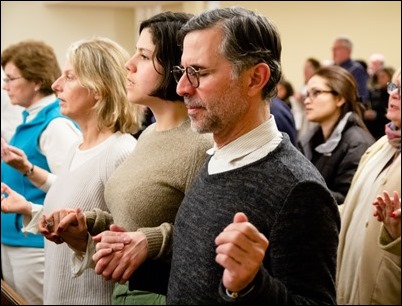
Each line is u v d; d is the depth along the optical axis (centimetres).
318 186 112
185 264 124
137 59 157
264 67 120
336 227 114
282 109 290
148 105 158
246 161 121
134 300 159
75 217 157
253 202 116
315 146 254
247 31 119
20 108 299
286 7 895
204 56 119
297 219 111
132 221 153
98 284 187
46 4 829
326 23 902
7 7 800
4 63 252
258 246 102
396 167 171
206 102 120
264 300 104
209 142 149
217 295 117
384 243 151
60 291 190
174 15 155
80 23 856
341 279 179
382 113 272
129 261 141
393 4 869
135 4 852
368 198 176
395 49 873
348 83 250
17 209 202
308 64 599
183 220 128
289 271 111
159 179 150
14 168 227
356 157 234
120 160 184
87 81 185
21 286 250
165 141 154
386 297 162
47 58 250
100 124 190
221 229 118
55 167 234
